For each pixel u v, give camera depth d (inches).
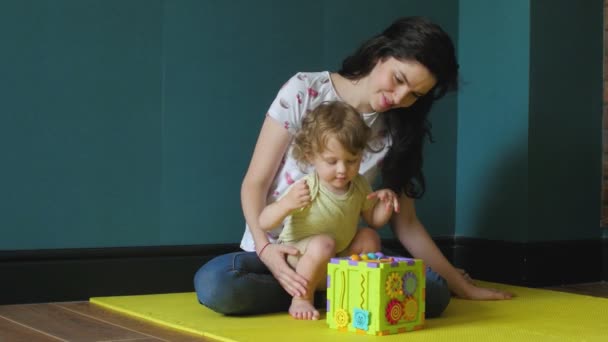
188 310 72.2
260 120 92.8
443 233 107.3
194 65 88.4
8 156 78.2
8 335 61.0
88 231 82.5
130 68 84.7
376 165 75.6
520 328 63.9
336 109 65.2
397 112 74.2
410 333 60.7
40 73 79.7
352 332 60.4
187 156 88.0
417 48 65.6
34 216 79.6
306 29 95.9
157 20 86.1
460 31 108.4
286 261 68.1
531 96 98.7
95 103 82.7
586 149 104.1
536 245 98.9
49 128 80.3
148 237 85.9
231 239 91.1
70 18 81.3
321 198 67.4
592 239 104.7
